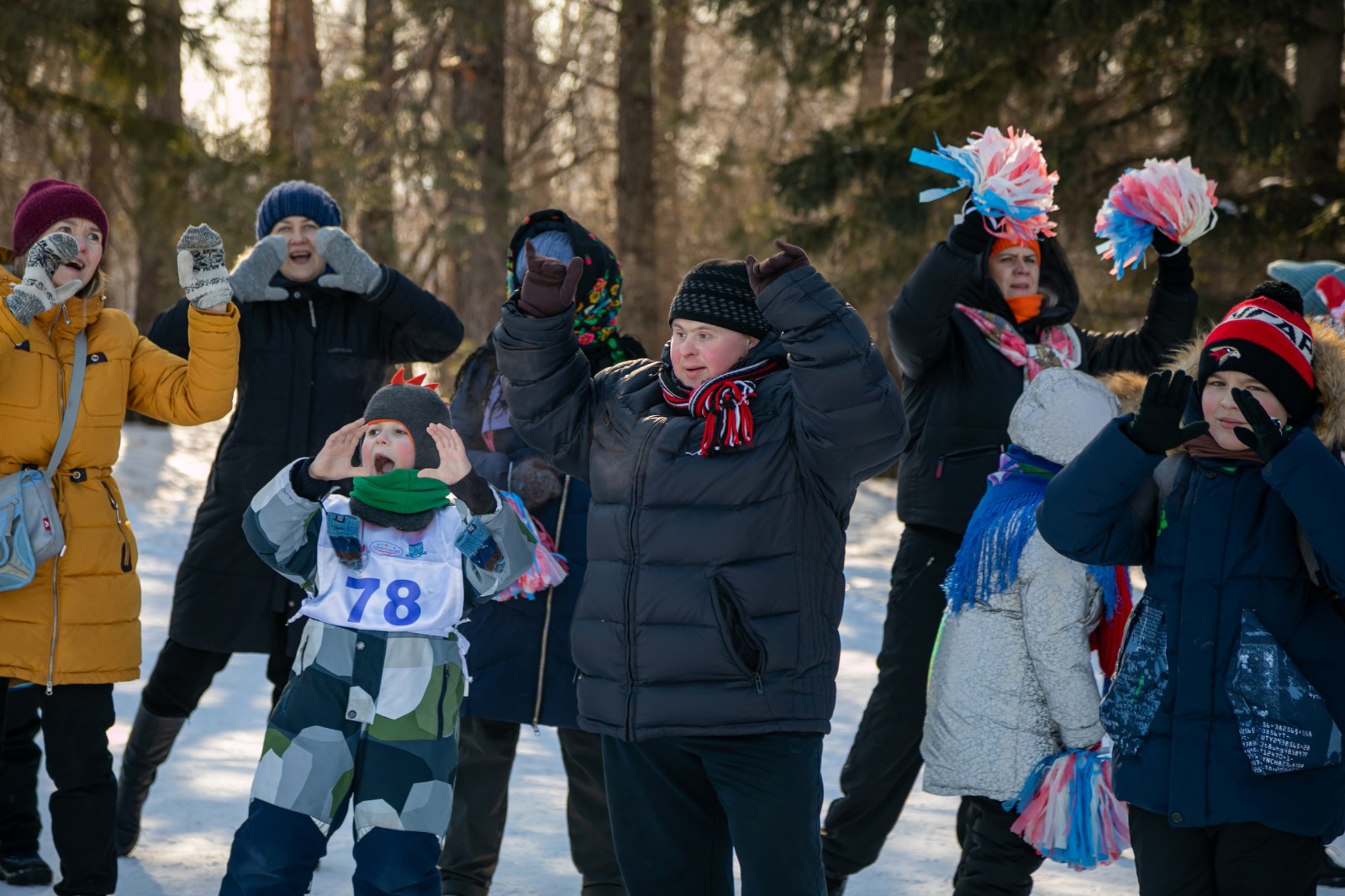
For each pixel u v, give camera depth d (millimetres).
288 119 35344
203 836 8297
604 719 5648
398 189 35406
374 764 5770
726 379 5621
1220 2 26891
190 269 6922
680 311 5707
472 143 35875
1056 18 28469
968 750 6469
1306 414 5555
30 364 6703
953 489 7738
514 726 7262
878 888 7855
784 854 5441
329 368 8359
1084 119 31562
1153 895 5457
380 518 5898
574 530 7258
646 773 5691
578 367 6129
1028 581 6398
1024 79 30141
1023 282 8125
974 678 6520
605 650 5645
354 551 5855
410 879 5711
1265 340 5477
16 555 6422
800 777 5473
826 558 5617
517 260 7609
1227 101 26703
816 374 5254
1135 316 31781
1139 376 6965
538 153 51188
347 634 5805
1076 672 6324
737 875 8461
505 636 7129
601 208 54812
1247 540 5391
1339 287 9914
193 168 33312
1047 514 5621
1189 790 5281
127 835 7906
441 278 48938
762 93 53812
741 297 5688
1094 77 29125
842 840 7410
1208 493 5500
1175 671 5414
